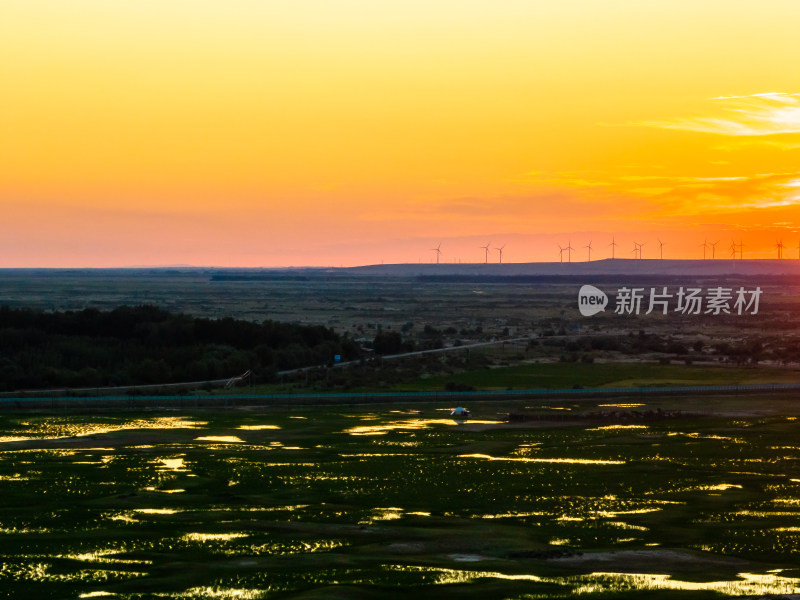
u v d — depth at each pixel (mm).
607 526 74062
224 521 74250
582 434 116500
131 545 67188
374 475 91750
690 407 139125
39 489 84562
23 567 61969
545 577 60875
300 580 59469
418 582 59344
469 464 97375
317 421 124938
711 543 69312
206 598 56188
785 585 59625
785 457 102062
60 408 133250
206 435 113625
